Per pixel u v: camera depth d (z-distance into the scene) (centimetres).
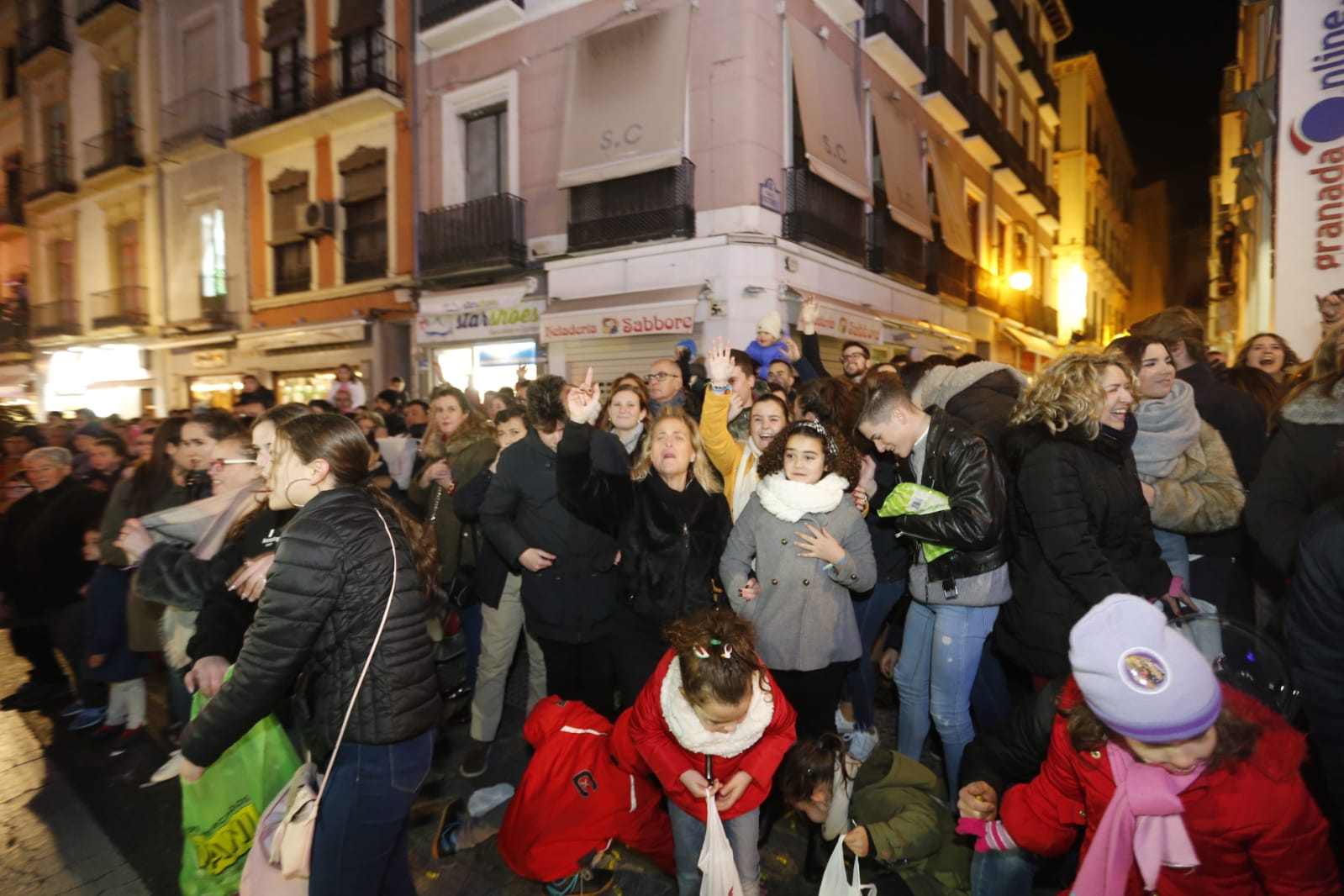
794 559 260
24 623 424
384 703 177
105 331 1722
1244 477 307
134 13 1595
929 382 324
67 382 1655
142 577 242
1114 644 138
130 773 346
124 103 1698
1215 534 295
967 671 260
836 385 346
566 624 298
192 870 222
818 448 259
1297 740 146
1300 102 469
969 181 1631
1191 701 131
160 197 1611
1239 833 142
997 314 1770
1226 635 167
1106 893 153
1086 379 223
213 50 1470
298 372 1416
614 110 975
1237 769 143
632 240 973
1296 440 229
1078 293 2369
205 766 173
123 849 287
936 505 253
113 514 356
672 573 276
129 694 377
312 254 1370
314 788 180
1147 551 243
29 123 1933
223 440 291
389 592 180
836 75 1064
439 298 1169
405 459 514
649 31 962
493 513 304
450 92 1161
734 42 909
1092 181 2530
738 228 909
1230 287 1574
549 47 1059
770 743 212
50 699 435
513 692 433
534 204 1083
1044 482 225
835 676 268
